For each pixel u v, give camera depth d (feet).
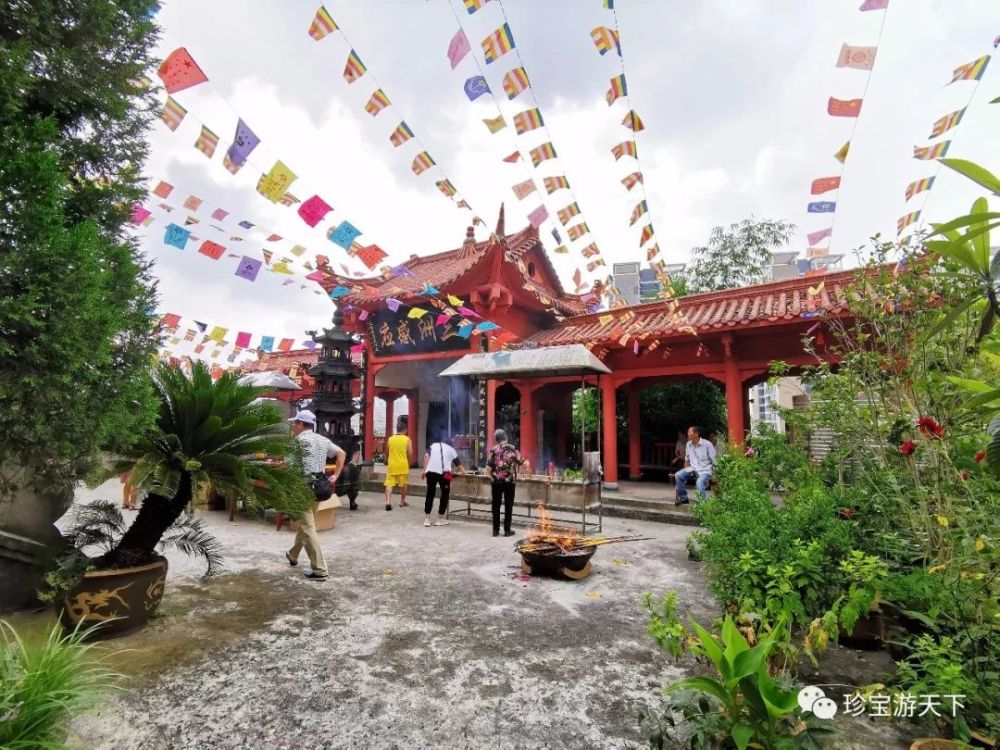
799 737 6.78
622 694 9.91
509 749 8.24
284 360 60.85
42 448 9.57
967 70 12.09
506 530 23.99
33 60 9.93
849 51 11.71
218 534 23.84
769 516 12.26
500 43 12.41
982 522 9.55
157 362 13.51
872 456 14.25
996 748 7.45
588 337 34.96
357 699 9.65
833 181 14.67
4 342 8.59
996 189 6.64
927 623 9.09
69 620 11.91
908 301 13.23
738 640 7.57
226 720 8.91
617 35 12.42
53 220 9.38
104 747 8.13
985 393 7.70
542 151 15.10
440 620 13.55
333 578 17.17
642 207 16.30
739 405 30.94
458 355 40.68
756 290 32.86
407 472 31.91
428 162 14.98
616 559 19.92
